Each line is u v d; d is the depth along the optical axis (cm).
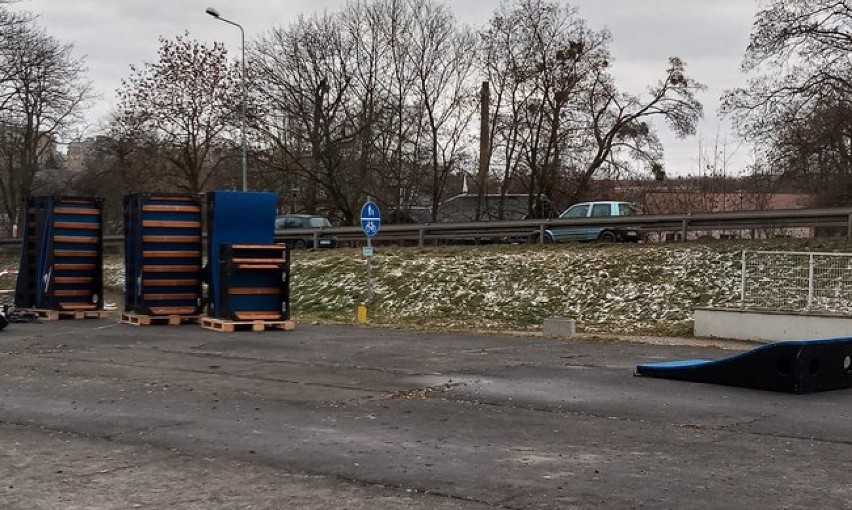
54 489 616
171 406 948
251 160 4494
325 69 4347
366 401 977
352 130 4416
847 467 672
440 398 996
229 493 604
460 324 2080
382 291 2520
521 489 611
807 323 1587
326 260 2873
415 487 618
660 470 664
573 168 4291
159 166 5119
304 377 1161
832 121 3088
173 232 1964
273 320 1842
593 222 2702
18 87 5038
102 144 5650
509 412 910
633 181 4459
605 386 1077
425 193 4500
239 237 1877
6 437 793
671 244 2417
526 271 2425
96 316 2139
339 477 646
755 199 4128
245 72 4306
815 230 2556
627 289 2184
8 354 1424
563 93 4081
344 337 1692
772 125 3216
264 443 764
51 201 2098
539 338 1695
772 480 633
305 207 4712
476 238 3062
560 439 778
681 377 1119
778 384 1030
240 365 1282
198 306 1988
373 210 2228
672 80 4253
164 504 578
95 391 1050
